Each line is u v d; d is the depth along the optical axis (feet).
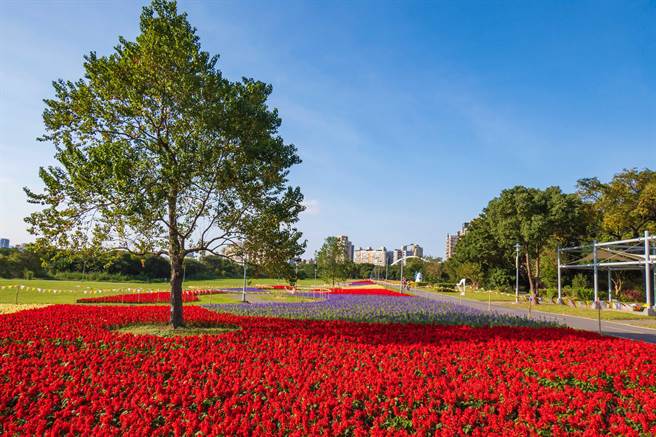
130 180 40.65
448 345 37.73
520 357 32.99
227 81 46.34
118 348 35.09
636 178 142.72
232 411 21.79
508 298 150.00
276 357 32.68
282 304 85.05
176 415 21.35
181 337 39.58
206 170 44.52
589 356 34.37
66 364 29.73
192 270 229.25
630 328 68.49
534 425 20.22
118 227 47.24
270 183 49.37
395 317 62.13
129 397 23.52
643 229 144.77
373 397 23.57
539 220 128.16
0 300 83.61
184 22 47.78
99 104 46.39
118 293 110.93
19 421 20.90
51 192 43.01
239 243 51.42
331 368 29.50
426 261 364.99
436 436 18.93
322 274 175.94
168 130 47.98
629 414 21.72
